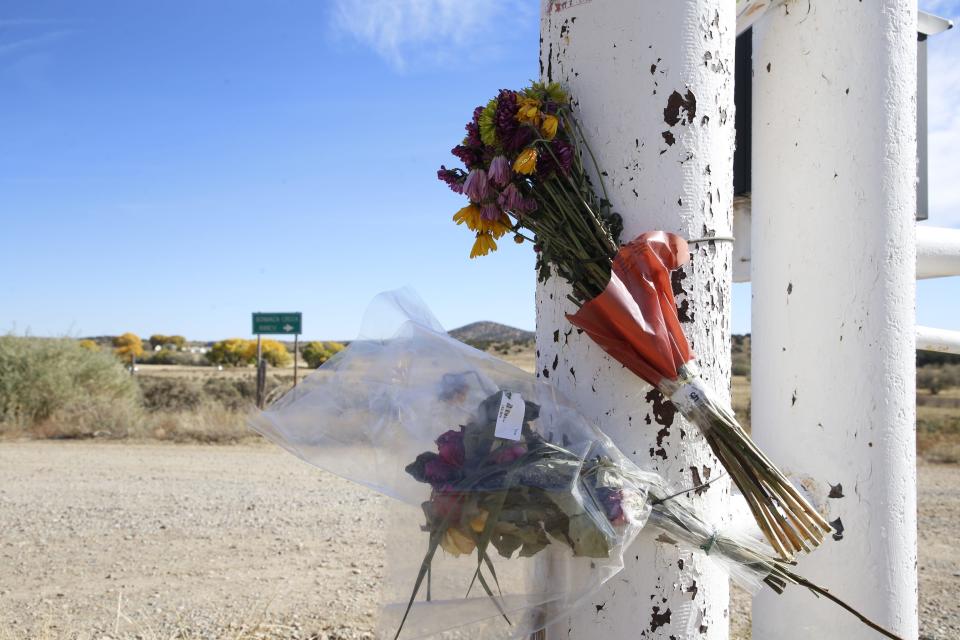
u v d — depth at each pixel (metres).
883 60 2.29
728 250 1.92
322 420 1.80
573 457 1.68
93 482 8.70
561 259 1.85
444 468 1.69
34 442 12.13
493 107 1.86
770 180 2.47
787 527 1.78
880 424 2.26
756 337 2.55
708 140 1.85
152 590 4.92
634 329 1.71
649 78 1.83
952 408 21.75
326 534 6.43
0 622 4.32
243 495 8.01
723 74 1.89
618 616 1.82
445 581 1.73
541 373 1.98
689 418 1.75
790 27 2.42
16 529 6.53
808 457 2.33
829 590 2.28
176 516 7.04
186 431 12.71
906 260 2.31
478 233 1.95
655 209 1.83
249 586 5.00
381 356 1.87
